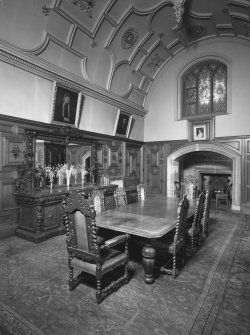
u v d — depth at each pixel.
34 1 4.19
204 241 4.27
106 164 7.30
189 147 8.15
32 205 4.25
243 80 7.18
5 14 3.98
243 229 5.09
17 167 4.57
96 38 5.74
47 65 4.93
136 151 8.86
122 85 7.51
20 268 3.10
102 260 2.46
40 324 2.02
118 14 5.65
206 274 2.97
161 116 8.78
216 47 7.58
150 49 7.43
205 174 9.57
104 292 2.45
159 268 3.13
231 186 8.25
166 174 8.65
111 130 7.39
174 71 8.44
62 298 2.41
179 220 2.84
